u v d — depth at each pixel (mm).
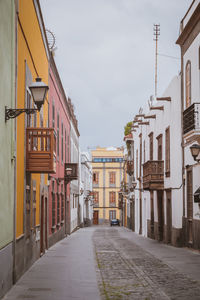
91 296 9914
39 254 17375
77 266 14945
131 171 43531
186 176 21469
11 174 10594
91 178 79375
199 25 19422
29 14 13930
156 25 33906
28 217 14031
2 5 9273
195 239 19953
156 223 28734
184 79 22016
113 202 84312
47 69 20594
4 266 9773
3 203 9594
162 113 26859
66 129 33312
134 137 41781
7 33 9938
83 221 59281
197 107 18172
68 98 35875
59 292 10320
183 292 10453
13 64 10656
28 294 10023
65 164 30297
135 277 12695
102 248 22250
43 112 19094
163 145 26391
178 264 15602
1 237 9367
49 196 21953
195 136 18047
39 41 17000
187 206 21422
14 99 10812
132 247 22984
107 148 91062
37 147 16047
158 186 26125
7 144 10008
